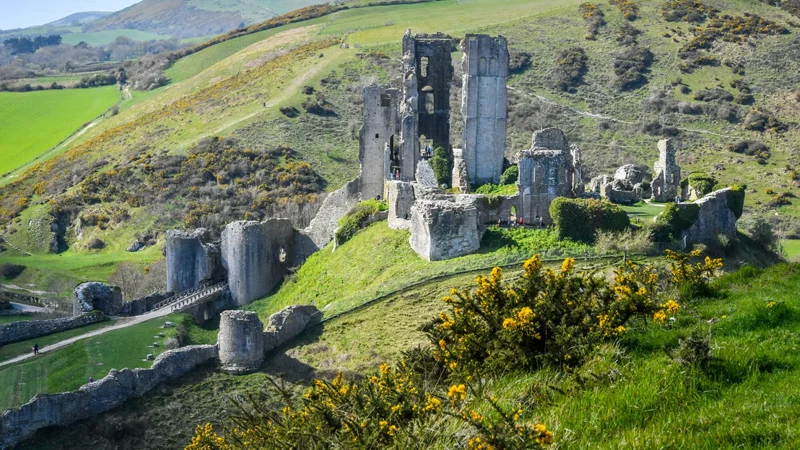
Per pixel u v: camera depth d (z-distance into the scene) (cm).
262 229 9425
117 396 6388
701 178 8869
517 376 2802
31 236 14062
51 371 7056
